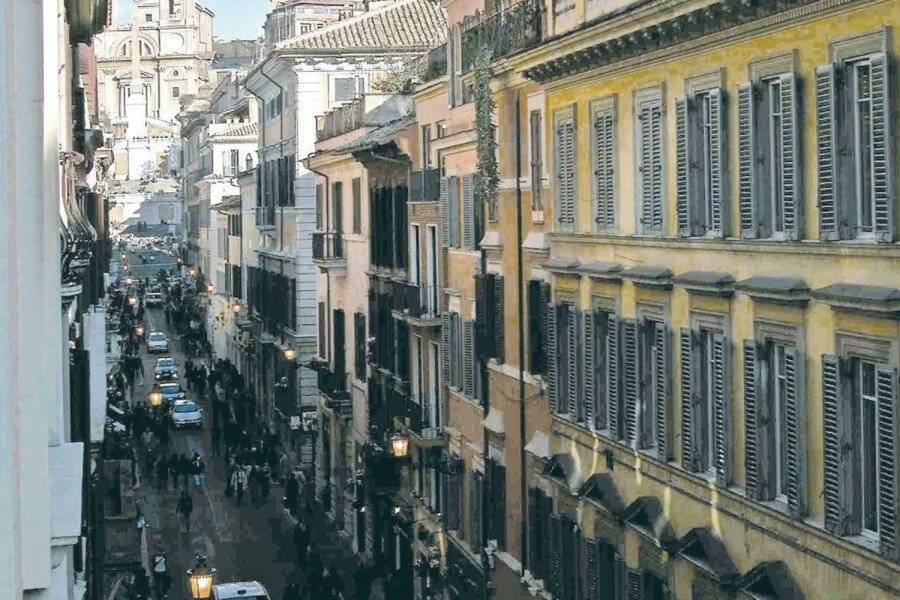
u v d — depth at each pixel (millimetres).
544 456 31047
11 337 9297
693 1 21562
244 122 120625
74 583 20156
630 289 26031
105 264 57156
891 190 17172
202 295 124312
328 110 69375
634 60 25219
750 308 21031
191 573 40969
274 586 50281
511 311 33688
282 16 148875
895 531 17172
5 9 9078
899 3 16891
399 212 48031
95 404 35844
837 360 18469
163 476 67938
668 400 24312
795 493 19750
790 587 19984
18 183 10422
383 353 50906
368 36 70562
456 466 39625
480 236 36500
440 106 42250
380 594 49656
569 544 29797
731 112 21578
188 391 99812
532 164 31422
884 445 17578
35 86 10469
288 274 73812
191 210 143500
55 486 12148
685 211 23359
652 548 25156
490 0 35125
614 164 26656
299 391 71188
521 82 31938
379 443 51156
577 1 28406
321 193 64812
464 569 39531
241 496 64750
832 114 18359
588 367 28219
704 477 22984
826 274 18938
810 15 18969
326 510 63281
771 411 20609
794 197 19484
